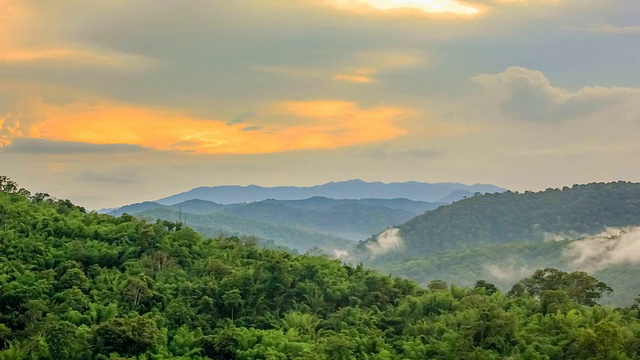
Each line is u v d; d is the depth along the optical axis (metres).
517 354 62.66
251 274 79.75
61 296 68.88
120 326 61.00
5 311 64.81
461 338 65.94
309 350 63.59
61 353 57.94
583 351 62.75
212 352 64.69
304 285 81.50
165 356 62.06
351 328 71.38
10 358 56.72
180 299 73.81
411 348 67.12
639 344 63.06
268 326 74.06
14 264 73.88
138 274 78.25
